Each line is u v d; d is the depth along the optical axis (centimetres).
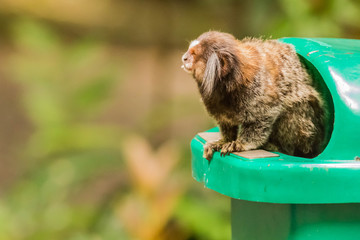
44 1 2555
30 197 935
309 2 816
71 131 982
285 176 367
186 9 2253
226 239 782
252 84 479
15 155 1381
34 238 870
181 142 1143
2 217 884
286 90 487
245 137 485
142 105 1666
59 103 1009
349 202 364
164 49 1822
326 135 496
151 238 773
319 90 492
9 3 2467
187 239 794
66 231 889
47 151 977
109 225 865
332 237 382
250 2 1116
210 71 477
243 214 452
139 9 2522
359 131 377
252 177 376
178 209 793
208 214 798
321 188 364
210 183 435
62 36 2195
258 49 497
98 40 1098
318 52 427
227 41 488
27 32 1027
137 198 805
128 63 1986
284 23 836
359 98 383
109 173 1220
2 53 2003
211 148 433
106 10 2633
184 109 1220
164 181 805
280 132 507
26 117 1603
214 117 507
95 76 1030
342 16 808
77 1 2716
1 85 1806
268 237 413
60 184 945
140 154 825
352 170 361
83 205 1034
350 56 418
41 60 1019
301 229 385
